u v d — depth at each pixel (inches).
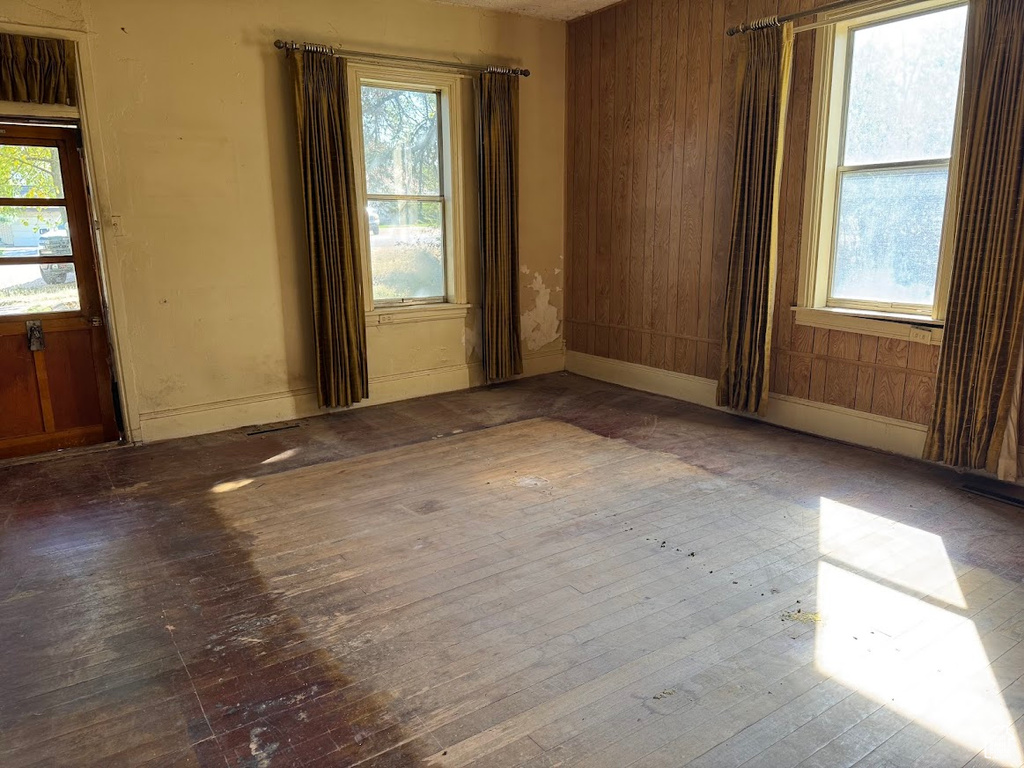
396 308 211.2
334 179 188.1
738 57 179.2
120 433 176.6
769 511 130.8
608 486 144.6
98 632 94.9
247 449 171.3
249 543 120.7
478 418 195.8
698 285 201.0
